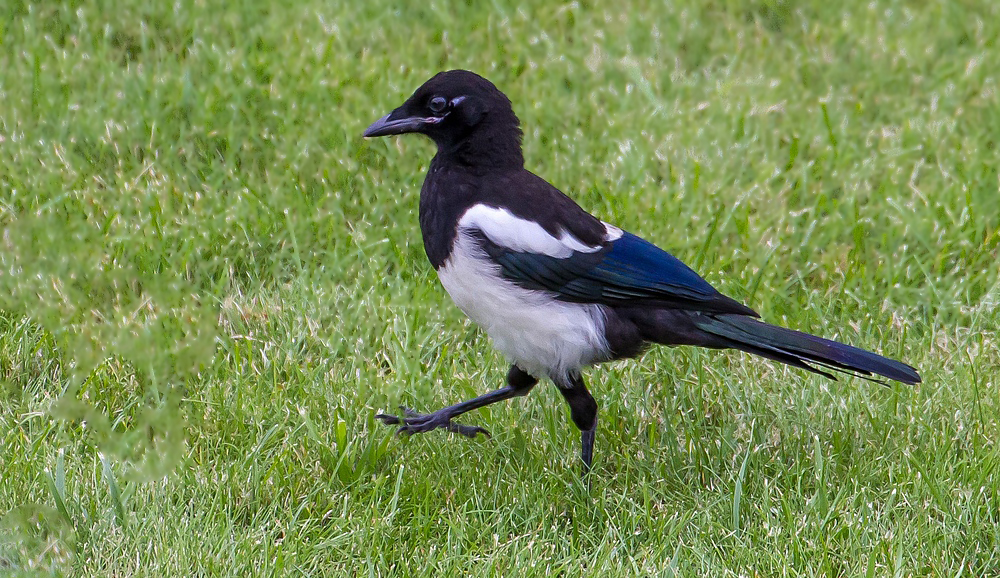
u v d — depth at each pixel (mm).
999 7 17422
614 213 12117
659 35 16328
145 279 11094
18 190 11945
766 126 14188
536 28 16375
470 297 8680
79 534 8227
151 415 9539
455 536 8383
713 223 11695
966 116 14492
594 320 8562
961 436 9445
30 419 9375
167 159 12734
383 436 9445
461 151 8734
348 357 10352
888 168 13156
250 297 11148
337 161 12789
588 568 8148
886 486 8906
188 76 13852
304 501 8664
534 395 9930
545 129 13922
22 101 13453
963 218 12234
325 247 11898
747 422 9688
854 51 16203
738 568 8117
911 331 10938
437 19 16219
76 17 15461
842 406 9711
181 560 7887
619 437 9570
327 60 14742
